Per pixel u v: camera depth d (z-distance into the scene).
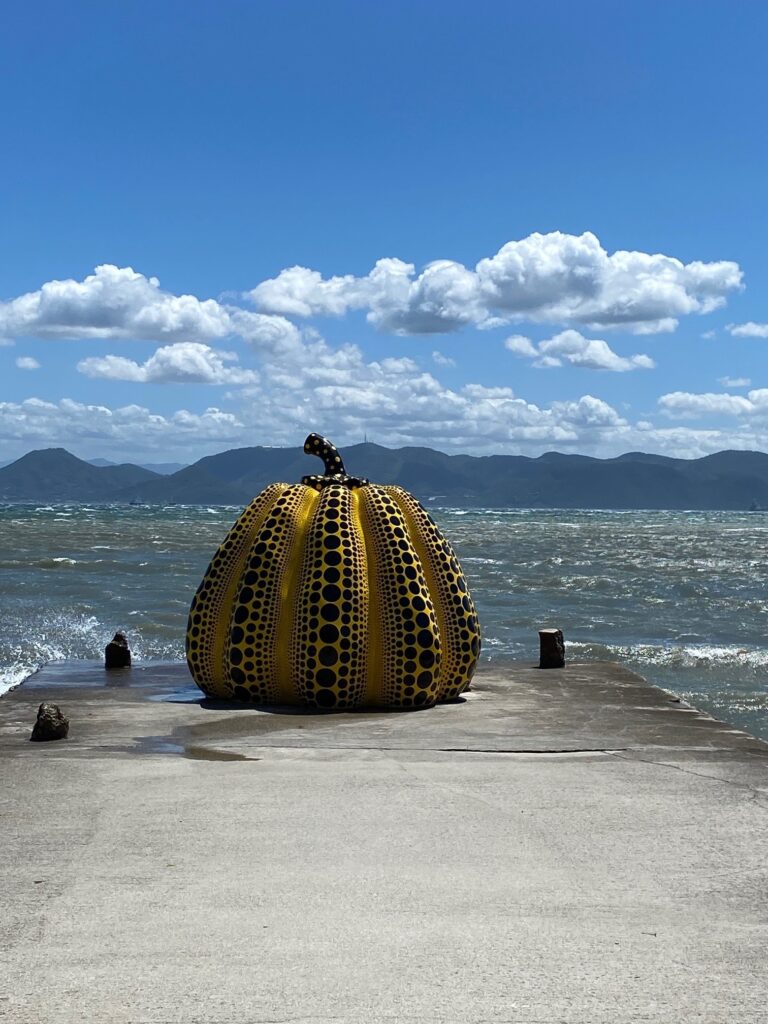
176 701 11.65
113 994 4.41
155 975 4.57
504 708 11.21
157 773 8.07
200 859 6.03
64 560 38.41
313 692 11.09
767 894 5.55
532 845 6.32
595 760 8.63
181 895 5.47
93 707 11.20
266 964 4.68
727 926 5.12
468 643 11.69
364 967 4.65
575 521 136.75
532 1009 4.29
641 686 12.72
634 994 4.42
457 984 4.50
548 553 54.78
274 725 10.20
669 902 5.43
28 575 33.00
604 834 6.55
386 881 5.69
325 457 12.73
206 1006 4.31
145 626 22.27
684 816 6.95
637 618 26.59
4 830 6.56
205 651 11.76
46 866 5.91
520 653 20.16
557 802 7.29
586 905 5.38
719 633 24.19
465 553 53.66
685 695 16.33
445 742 9.38
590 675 13.60
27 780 7.82
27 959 4.74
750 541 78.44
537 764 8.47
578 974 4.60
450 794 7.47
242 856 6.09
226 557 11.95
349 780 7.87
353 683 11.08
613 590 33.41
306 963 4.68
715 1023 4.20
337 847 6.25
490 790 7.60
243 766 8.34
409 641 11.15
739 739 9.54
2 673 17.23
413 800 7.30
